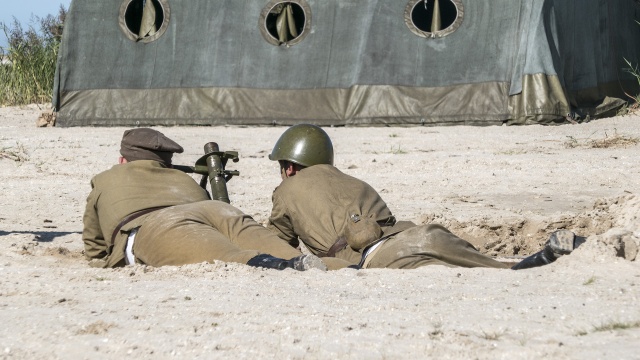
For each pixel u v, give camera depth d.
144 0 29.14
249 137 24.09
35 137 23.88
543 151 19.97
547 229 11.83
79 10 28.17
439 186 15.89
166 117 27.42
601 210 12.20
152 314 6.16
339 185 9.68
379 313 6.09
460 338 5.28
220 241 8.66
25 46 34.28
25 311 6.31
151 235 8.93
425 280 7.34
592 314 5.80
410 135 23.81
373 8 26.97
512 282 7.17
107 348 5.23
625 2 30.06
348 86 26.81
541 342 5.15
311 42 27.25
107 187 9.57
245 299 6.64
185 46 27.73
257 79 27.33
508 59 25.91
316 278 7.53
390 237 8.85
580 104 26.97
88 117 27.66
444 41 26.56
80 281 7.59
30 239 10.87
